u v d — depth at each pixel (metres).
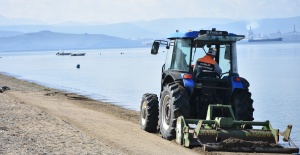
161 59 162.50
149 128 18.56
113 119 23.42
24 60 186.50
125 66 112.62
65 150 13.48
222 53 17.23
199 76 16.86
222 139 14.73
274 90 47.59
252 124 15.20
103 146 14.46
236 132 14.85
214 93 16.83
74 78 70.56
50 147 13.84
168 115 16.72
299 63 99.81
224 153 14.34
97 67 109.38
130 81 63.22
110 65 119.62
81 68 105.19
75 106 29.77
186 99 16.06
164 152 14.18
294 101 37.41
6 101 26.67
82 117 22.92
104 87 53.31
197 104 16.61
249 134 14.91
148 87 53.09
